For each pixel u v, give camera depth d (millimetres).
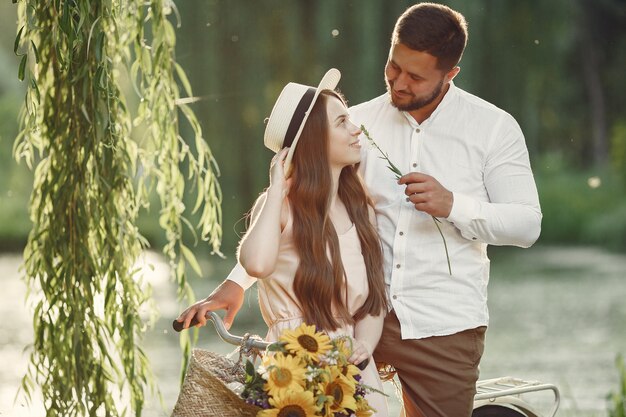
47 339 4145
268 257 3318
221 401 3102
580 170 28922
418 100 3617
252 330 10703
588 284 15156
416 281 3662
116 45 4254
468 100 3756
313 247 3414
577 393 7848
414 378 3701
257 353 3312
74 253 4086
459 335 3660
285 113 3457
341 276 3455
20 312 12578
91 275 4098
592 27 30312
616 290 14422
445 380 3656
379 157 3736
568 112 30984
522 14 17531
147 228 17516
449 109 3744
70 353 4094
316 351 3139
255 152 15539
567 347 10086
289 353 3152
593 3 29922
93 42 3965
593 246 21391
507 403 3887
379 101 3883
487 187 3707
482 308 3723
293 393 3057
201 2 15109
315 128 3457
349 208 3578
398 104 3654
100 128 3963
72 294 4078
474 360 3691
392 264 3688
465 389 3662
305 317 3436
